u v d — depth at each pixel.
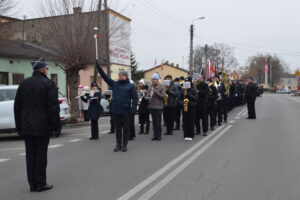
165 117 11.95
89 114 10.98
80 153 8.69
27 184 6.03
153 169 6.91
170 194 5.33
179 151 8.77
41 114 5.49
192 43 33.84
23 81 5.61
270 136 11.12
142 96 12.08
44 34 18.28
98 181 6.09
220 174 6.49
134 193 5.39
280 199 5.11
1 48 20.78
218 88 14.32
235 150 8.82
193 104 10.46
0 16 18.00
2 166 7.54
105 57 22.41
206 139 10.68
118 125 8.86
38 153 5.55
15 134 13.82
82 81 29.25
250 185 5.79
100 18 18.28
